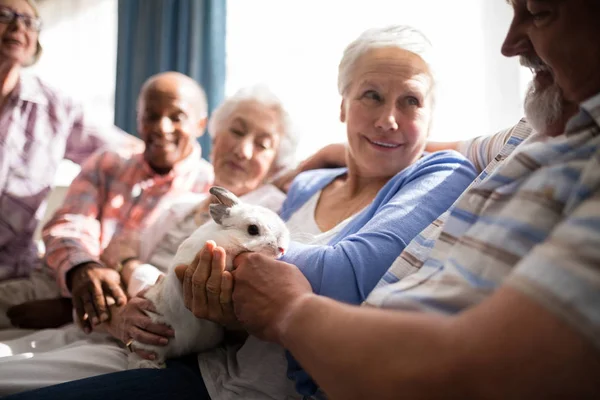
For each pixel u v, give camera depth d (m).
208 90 2.36
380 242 0.88
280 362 0.91
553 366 0.41
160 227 1.49
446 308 0.60
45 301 1.53
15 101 1.82
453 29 1.99
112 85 2.77
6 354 1.17
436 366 0.46
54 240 1.49
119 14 2.54
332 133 2.26
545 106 0.68
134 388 0.86
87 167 1.70
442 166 1.00
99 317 1.23
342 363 0.52
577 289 0.41
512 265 0.56
